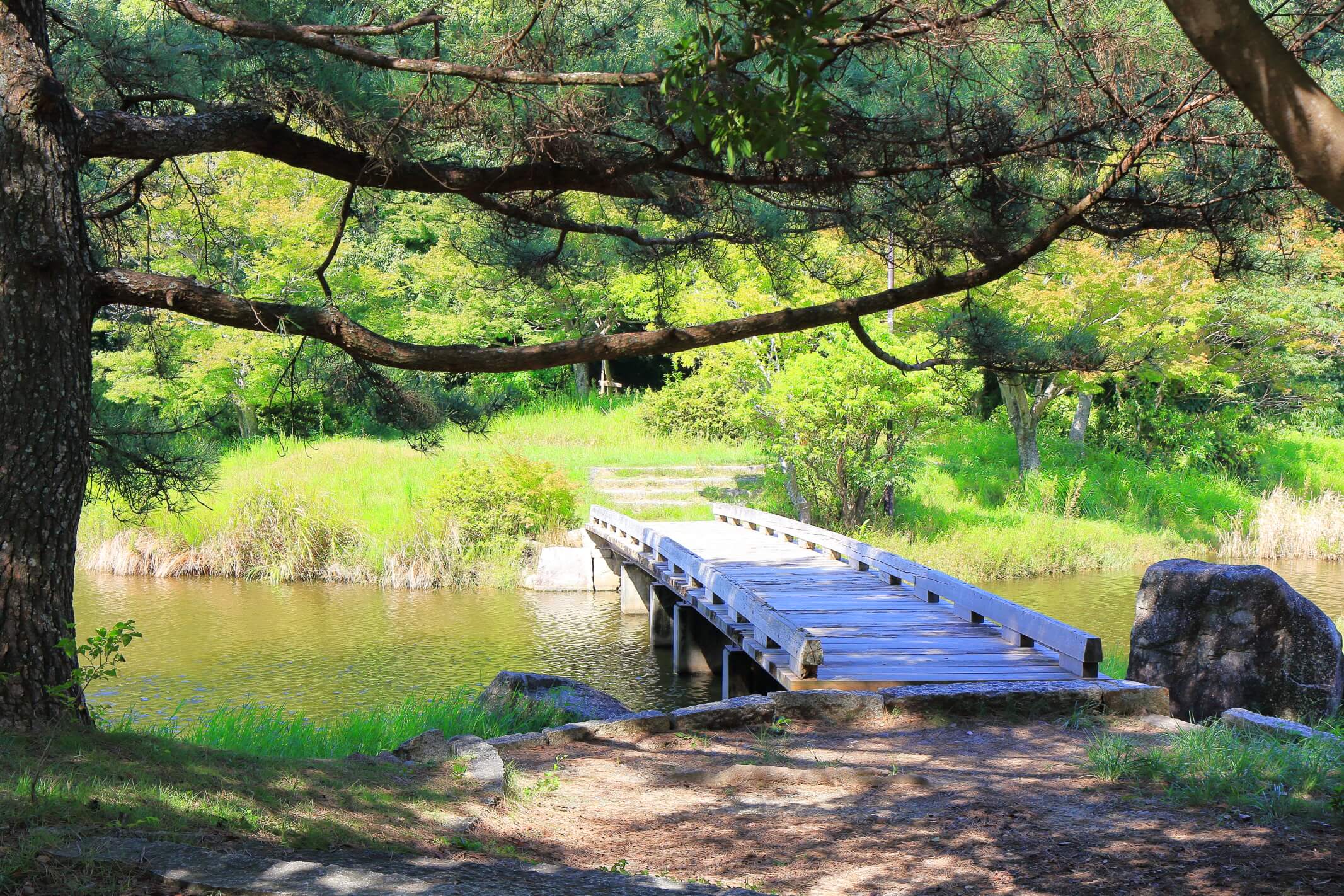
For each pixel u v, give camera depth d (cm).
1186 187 643
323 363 769
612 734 735
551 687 1002
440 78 682
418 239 3494
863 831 544
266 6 626
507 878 401
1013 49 602
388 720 989
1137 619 956
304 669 1406
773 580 1377
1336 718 855
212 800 464
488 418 851
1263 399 3100
